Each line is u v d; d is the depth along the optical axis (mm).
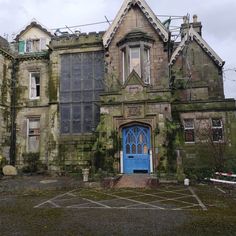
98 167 16047
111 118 16641
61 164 19562
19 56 22219
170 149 15344
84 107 20219
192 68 23562
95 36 20625
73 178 17109
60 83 20828
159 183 13859
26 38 23906
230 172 15648
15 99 21938
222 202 9641
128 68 18469
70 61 20938
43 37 23672
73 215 7996
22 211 8586
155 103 16188
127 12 19578
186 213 8055
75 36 20938
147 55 18891
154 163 15711
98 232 6430
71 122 20219
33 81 22344
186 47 23797
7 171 18781
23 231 6551
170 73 21766
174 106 18203
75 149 19594
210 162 16844
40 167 20406
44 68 21969
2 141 20531
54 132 20078
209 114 17672
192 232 6336
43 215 8023
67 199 10562
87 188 13227
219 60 23203
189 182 14172
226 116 17422
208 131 17250
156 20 18797
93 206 9211
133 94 16625
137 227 6762
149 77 18625
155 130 15859
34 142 21359
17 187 13695
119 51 19281
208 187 13109
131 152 16391
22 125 21562
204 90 21516
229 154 16859
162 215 7859
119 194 11453
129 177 14664
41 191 12570
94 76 20406
